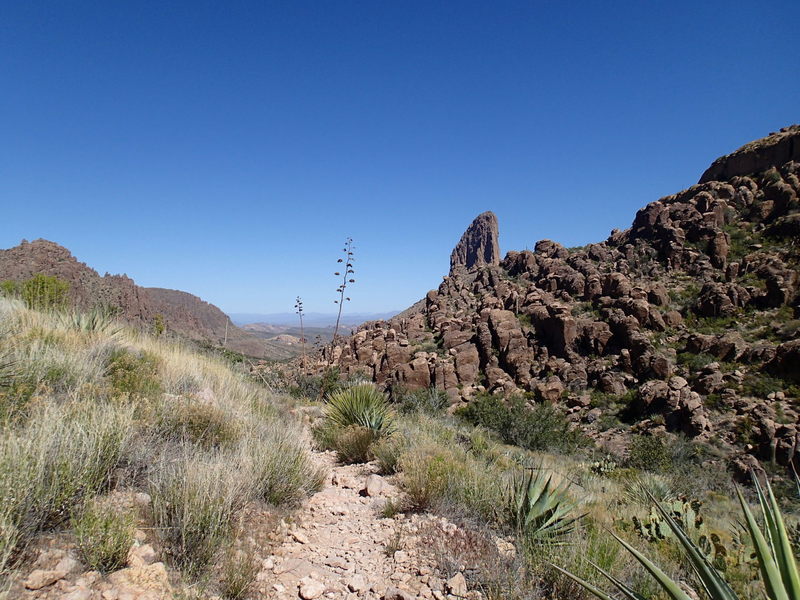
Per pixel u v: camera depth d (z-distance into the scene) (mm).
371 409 8547
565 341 49188
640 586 3418
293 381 15383
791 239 54062
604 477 10727
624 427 36156
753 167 72562
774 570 1933
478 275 85375
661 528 4754
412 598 3080
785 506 10000
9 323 6855
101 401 4512
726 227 63500
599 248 72562
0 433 3531
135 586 2580
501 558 3643
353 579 3320
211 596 2811
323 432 8586
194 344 11867
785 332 39438
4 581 2320
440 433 9859
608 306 53094
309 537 4102
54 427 3533
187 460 3879
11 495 2672
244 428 5777
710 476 19469
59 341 6801
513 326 53938
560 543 3932
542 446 22422
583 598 3207
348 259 12352
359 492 5547
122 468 3846
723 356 40125
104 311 9273
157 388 6168
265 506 4469
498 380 48906
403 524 4453
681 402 34406
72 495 3012
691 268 58531
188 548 3143
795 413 29891
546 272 71438
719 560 3994
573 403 42500
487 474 5938
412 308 101812
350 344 65875
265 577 3262
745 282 49500
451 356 53406
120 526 2797
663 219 69375
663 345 45094
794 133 68812
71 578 2510
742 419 30234
